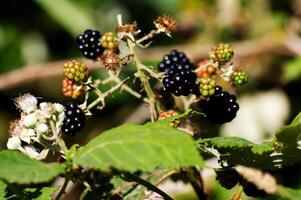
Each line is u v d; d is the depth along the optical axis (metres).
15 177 0.54
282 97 1.07
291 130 0.59
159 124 0.57
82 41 0.67
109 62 0.65
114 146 0.56
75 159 0.56
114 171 0.60
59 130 0.60
